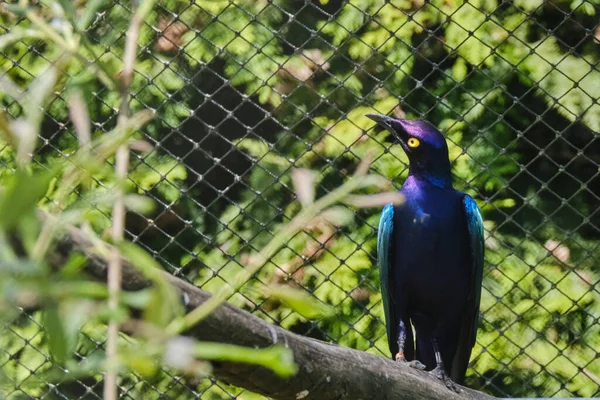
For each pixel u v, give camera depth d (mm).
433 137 8227
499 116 9477
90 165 2375
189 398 9469
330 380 5340
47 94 2742
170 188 10695
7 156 7805
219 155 11227
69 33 2664
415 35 11594
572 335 10773
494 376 9734
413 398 6074
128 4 8625
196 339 4438
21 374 8688
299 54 9852
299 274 10281
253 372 4848
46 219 2434
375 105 11320
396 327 8391
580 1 11375
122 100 2682
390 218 8273
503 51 11414
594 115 11594
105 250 2664
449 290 8227
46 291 2016
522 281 10828
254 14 10125
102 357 2334
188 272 10578
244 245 9195
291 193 10289
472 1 11305
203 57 10727
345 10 11266
